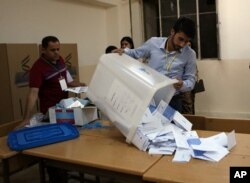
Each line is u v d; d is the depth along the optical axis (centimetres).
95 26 544
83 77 510
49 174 243
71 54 429
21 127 229
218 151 159
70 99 238
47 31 425
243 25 513
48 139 192
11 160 195
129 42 392
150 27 576
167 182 132
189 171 140
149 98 174
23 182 299
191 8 543
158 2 563
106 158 162
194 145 164
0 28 353
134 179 150
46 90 270
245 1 505
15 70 337
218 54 533
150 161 154
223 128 221
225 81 539
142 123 180
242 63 523
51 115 237
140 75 187
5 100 338
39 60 267
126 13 579
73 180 298
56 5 442
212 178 131
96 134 209
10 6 366
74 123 230
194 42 543
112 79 197
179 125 193
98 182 272
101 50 565
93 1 510
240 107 536
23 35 385
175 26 210
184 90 215
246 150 163
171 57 227
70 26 473
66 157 167
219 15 523
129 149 175
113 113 193
